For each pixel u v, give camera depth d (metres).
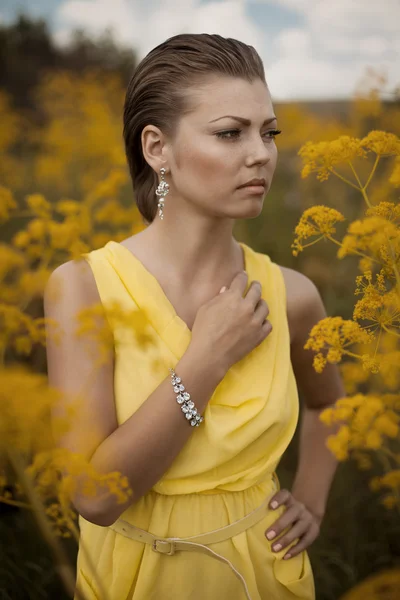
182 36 1.36
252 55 1.33
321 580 2.16
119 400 1.32
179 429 1.24
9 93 8.21
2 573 2.02
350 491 2.49
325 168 1.29
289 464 2.75
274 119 1.34
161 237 1.44
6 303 1.14
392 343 1.43
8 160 3.87
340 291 3.24
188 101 1.31
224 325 1.30
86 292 1.36
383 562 2.27
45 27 8.81
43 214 1.54
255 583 1.36
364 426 1.29
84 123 3.99
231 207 1.31
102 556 1.38
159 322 1.35
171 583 1.33
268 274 1.54
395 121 2.17
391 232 1.16
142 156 1.53
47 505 1.78
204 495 1.35
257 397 1.37
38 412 0.98
